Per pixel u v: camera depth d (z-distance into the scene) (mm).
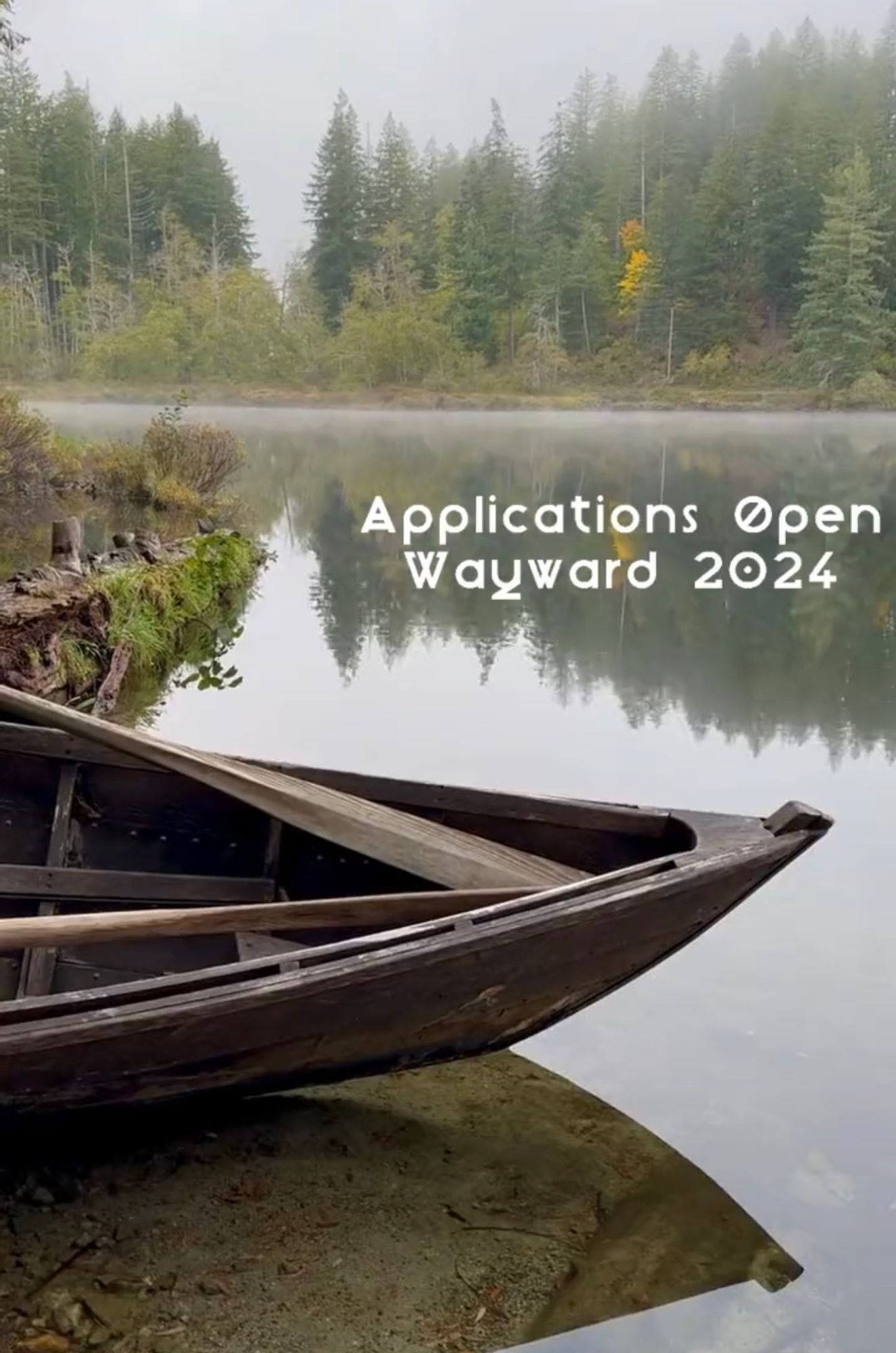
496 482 32500
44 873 4199
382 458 42188
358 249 91000
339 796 4301
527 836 4520
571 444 50062
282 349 79875
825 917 5395
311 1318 2953
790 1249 3246
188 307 78875
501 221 87062
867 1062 4176
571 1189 3482
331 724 9055
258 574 16953
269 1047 3295
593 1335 2932
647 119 94812
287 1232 3258
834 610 14664
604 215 91500
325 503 26906
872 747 8430
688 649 12297
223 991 3143
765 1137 3740
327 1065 3471
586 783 7543
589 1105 3908
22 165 76438
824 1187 3502
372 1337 2898
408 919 3621
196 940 4016
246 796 4133
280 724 9016
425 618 13922
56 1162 3523
